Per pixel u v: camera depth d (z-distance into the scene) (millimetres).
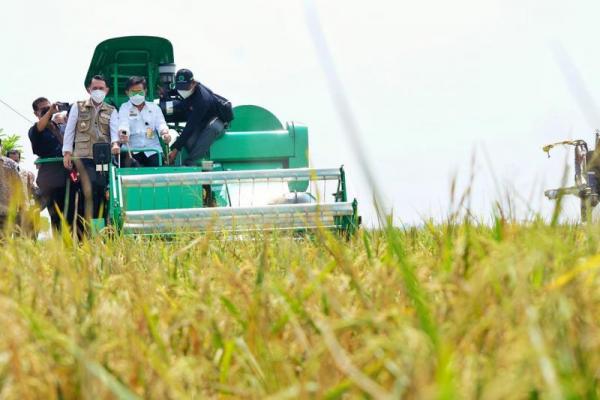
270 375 5613
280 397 4555
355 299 7516
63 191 33188
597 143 5164
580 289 6000
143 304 6949
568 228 9461
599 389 5023
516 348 4691
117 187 28047
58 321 6793
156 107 33094
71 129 32125
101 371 4797
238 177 25453
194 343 6621
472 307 5773
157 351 6289
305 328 6621
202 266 11602
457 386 4582
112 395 4930
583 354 5027
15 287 8570
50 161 33031
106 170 28562
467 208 7430
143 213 23078
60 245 11094
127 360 5887
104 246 13797
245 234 16609
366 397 4762
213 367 6199
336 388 4773
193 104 33500
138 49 37156
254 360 5859
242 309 7867
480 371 4852
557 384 4156
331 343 4305
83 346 5660
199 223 22047
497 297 6094
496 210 7957
